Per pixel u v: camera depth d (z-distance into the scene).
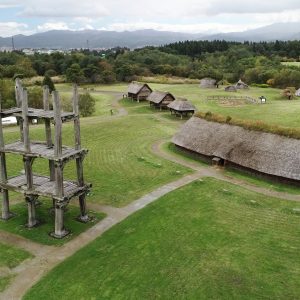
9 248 30.41
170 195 39.75
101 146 58.94
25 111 31.06
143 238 31.09
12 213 36.50
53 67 170.12
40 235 32.41
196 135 54.47
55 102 29.58
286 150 44.00
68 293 24.84
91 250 29.84
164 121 79.12
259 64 186.38
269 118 79.12
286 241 30.20
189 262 27.38
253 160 45.69
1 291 25.28
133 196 39.88
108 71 158.62
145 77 167.75
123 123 75.94
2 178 34.25
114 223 34.19
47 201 39.31
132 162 51.09
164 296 23.97
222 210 35.81
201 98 112.56
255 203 37.38
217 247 29.25
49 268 27.75
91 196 39.91
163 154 55.16
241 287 24.52
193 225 32.88
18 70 145.12
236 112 87.94
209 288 24.48
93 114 94.19
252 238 30.59
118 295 24.33
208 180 44.28
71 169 48.03
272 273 25.92
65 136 64.56
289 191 41.28
